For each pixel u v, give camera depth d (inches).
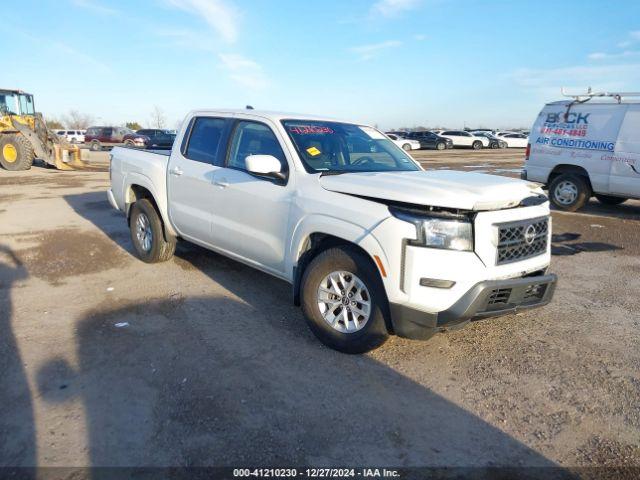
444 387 133.3
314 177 156.3
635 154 363.3
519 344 159.8
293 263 157.9
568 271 243.1
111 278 216.1
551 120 413.4
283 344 154.9
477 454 107.3
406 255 127.5
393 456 105.7
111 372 135.8
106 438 108.3
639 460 106.7
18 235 291.6
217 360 143.8
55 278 214.7
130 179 239.3
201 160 201.2
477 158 1125.1
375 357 148.1
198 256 251.8
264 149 175.6
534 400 128.3
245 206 175.3
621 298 204.8
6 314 174.1
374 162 182.2
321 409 121.3
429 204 126.7
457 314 127.1
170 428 112.3
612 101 378.0
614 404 127.3
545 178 422.3
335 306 148.5
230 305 186.1
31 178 600.1
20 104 744.3
